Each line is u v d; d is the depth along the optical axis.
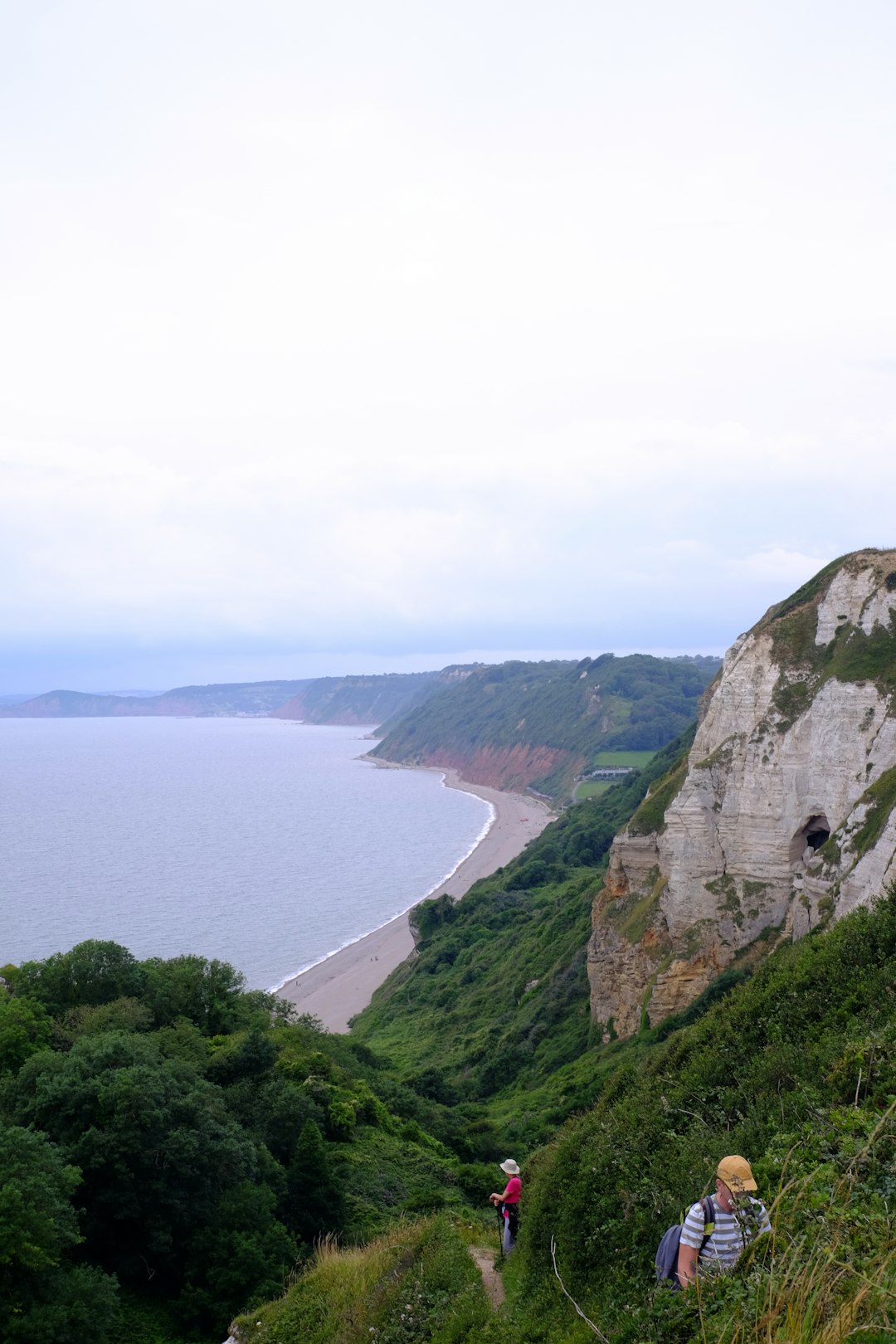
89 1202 26.38
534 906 100.31
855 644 50.00
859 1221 8.84
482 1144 44.88
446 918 107.06
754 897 49.50
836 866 43.34
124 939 113.00
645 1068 25.06
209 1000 48.88
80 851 174.00
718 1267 9.23
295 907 134.25
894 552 52.81
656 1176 15.32
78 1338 21.56
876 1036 14.91
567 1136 23.00
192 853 174.88
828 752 48.03
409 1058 72.62
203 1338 24.48
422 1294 18.36
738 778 51.25
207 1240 26.69
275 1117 35.09
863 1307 7.74
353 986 101.31
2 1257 20.94
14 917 121.94
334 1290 21.23
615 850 58.19
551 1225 17.41
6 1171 22.81
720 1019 22.61
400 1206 33.31
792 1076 16.14
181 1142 27.31
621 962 54.12
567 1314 13.64
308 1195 30.88
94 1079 28.52
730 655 60.06
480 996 79.19
